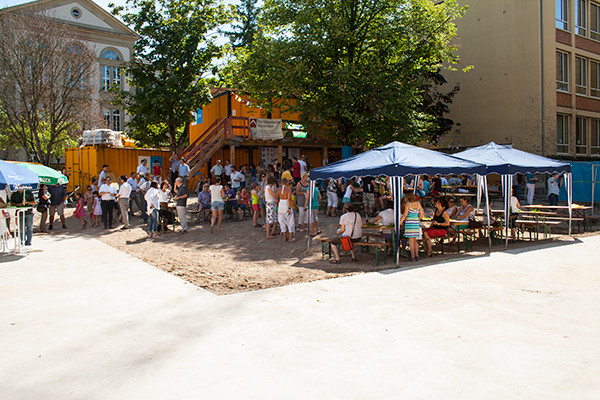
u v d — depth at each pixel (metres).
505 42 27.48
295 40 20.28
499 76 27.81
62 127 28.33
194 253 12.07
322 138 25.86
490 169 11.70
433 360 4.45
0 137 30.69
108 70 39.88
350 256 11.30
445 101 28.25
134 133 22.56
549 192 18.62
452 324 5.51
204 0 21.64
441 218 11.03
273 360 4.50
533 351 4.65
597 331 5.24
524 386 3.88
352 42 20.39
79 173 26.62
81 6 38.72
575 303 6.34
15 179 10.57
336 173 10.61
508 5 27.27
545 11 26.00
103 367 4.37
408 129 20.56
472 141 29.45
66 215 20.56
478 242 12.83
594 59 29.20
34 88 26.11
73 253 11.70
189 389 3.89
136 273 9.05
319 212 17.86
